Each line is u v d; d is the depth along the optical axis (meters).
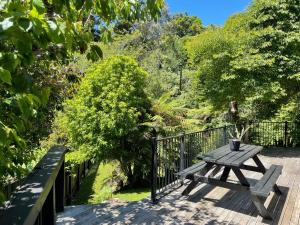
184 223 3.95
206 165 4.50
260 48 9.37
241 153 4.84
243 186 4.19
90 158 9.44
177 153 5.80
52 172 1.89
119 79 8.88
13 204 1.23
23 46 0.95
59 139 9.57
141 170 9.38
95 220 4.04
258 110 10.89
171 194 5.08
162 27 27.02
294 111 10.70
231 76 8.76
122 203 4.72
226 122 11.10
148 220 4.04
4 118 1.27
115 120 8.60
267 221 4.01
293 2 9.39
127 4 1.92
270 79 8.98
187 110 10.65
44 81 3.97
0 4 1.02
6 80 0.91
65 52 1.83
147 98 9.66
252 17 9.85
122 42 18.80
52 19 1.18
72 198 9.52
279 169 4.77
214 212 4.32
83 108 8.85
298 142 10.30
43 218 1.98
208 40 9.55
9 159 1.41
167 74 18.62
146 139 9.27
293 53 9.17
